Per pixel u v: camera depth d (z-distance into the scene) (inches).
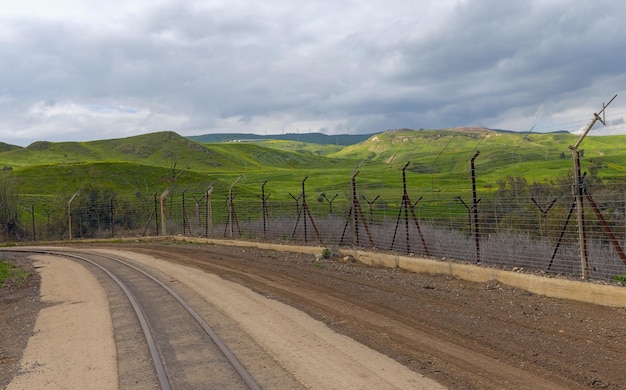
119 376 319.3
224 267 821.9
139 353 367.2
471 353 327.6
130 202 2230.6
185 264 888.3
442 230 741.9
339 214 1081.4
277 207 1406.3
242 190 2962.6
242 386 289.3
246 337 389.4
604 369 291.1
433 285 571.2
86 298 607.5
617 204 575.8
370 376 289.9
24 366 357.4
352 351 339.6
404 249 781.3
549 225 577.3
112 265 932.0
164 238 1569.9
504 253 594.9
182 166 6540.4
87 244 1619.1
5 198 2137.1
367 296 529.0
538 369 294.0
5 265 994.1
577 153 501.0
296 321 430.3
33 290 722.2
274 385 285.0
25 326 492.4
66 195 2354.8
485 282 573.9
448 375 286.7
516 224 616.1
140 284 684.1
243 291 586.9
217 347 367.9
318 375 296.4
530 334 368.2
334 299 521.0
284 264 826.2
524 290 521.7
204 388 289.4
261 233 1264.8
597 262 498.0
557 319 407.5
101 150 7347.4
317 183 3476.9
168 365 334.0
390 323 413.1
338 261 828.6
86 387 303.7
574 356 315.9
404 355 327.6
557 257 538.9
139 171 3661.4
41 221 2391.7
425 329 391.2
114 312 514.3
